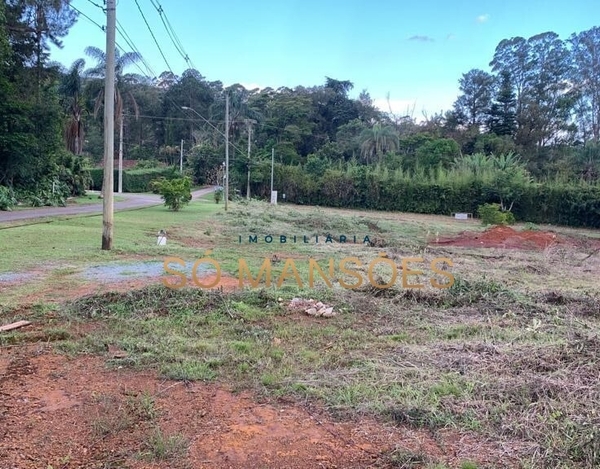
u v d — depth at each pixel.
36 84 25.17
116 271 7.43
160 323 4.70
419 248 12.61
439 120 59.00
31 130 23.33
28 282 6.41
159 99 63.03
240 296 5.79
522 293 6.52
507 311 5.57
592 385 3.18
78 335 4.30
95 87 35.88
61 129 25.56
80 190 30.42
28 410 2.83
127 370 3.51
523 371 3.50
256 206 28.84
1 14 21.59
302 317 5.18
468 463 2.36
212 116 55.19
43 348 3.92
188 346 4.02
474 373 3.48
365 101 66.06
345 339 4.42
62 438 2.53
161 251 9.69
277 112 58.69
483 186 32.84
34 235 11.00
